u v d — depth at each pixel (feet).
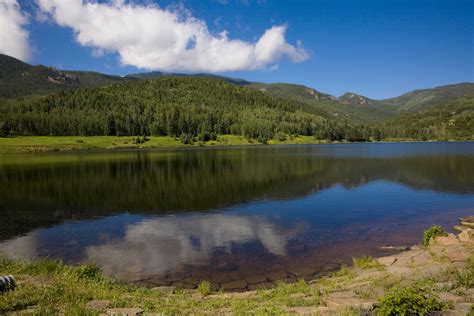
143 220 103.81
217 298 43.70
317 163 271.08
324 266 61.77
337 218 102.06
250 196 140.87
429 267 49.73
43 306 34.99
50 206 126.72
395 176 191.83
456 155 333.42
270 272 59.36
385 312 29.84
